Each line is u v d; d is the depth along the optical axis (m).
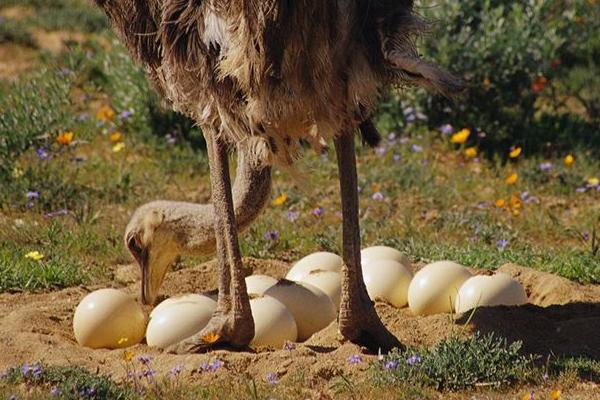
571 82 24.23
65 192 18.33
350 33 10.37
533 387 10.44
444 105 21.91
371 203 18.53
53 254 15.71
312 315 12.36
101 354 11.56
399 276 13.26
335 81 10.50
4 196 18.12
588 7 26.19
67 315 13.19
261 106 10.55
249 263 15.10
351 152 11.22
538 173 20.12
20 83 22.28
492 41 21.77
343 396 10.17
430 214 17.88
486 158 21.23
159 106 21.75
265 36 10.16
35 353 11.41
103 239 16.42
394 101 22.00
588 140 22.03
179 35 10.92
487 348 10.86
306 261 13.66
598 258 15.41
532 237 17.36
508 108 22.11
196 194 19.17
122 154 21.12
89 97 23.41
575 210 18.91
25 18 29.78
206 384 10.48
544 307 12.95
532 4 23.16
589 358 11.26
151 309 13.20
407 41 10.50
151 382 10.47
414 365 10.54
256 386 10.35
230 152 12.59
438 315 12.35
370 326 11.33
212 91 10.79
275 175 20.00
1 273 14.48
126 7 11.95
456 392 10.34
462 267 13.04
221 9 10.51
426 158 20.98
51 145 20.03
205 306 12.01
